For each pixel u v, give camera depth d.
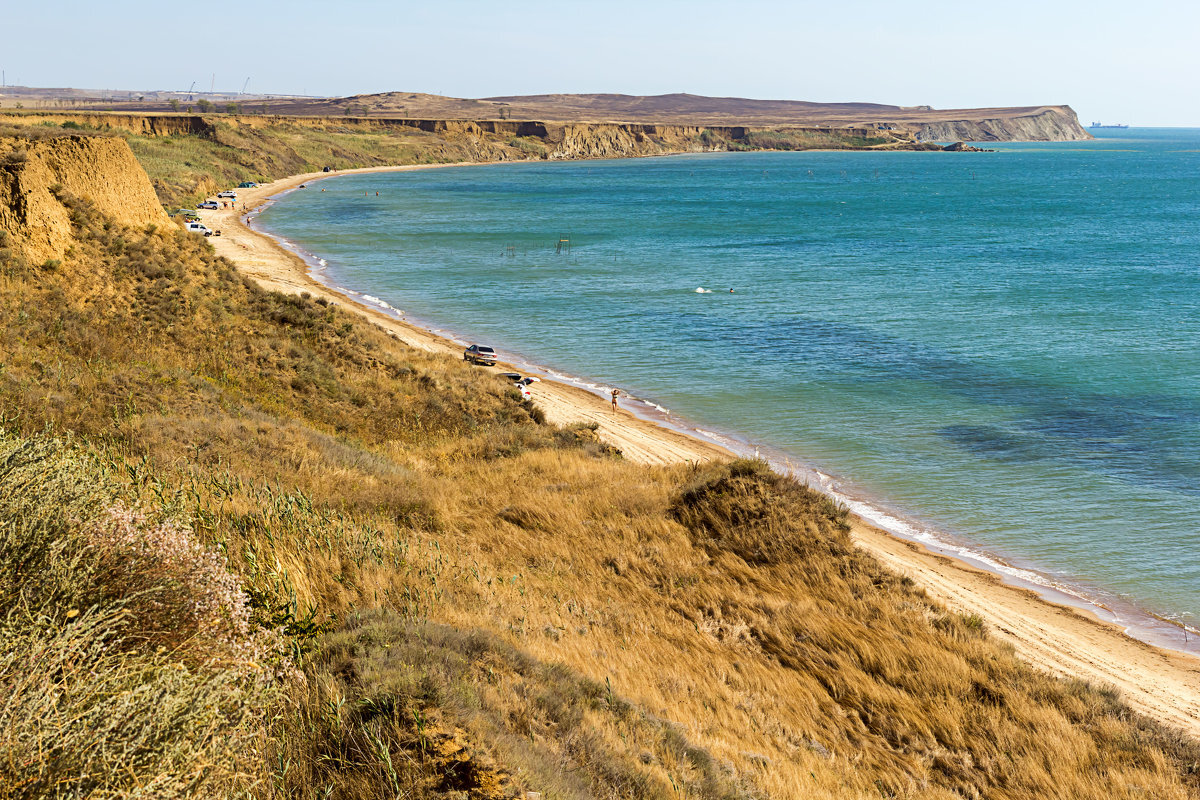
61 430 14.20
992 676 13.85
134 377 21.03
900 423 42.44
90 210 33.34
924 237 126.62
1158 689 19.25
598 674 9.98
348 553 10.84
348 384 30.80
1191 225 143.38
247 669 5.27
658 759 7.58
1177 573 26.94
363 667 6.70
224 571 6.11
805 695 12.10
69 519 5.22
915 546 28.25
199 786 3.79
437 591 10.72
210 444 16.14
